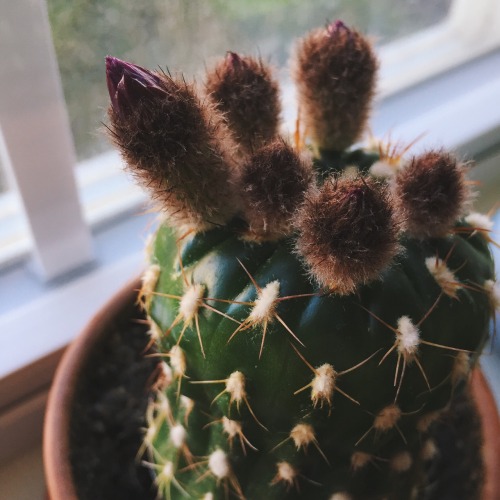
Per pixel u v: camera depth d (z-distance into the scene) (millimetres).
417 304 123
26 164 211
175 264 136
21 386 228
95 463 202
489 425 194
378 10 311
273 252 126
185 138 113
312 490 153
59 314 242
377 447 145
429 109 323
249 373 126
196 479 168
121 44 232
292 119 223
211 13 254
